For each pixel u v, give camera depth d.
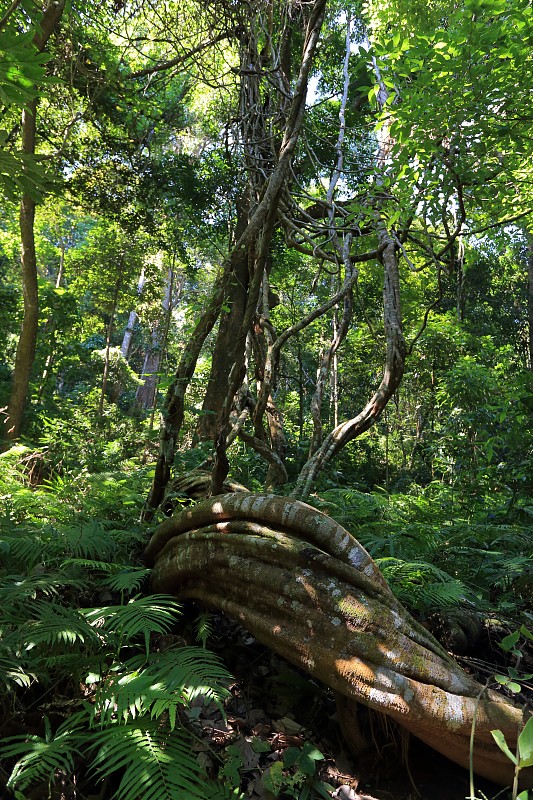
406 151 3.85
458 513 5.22
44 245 19.94
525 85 3.46
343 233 4.85
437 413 11.53
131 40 4.81
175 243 12.93
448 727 1.79
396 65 3.85
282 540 2.12
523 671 2.71
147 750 1.66
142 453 8.91
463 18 3.55
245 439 4.30
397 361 4.20
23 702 2.06
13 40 1.57
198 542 2.48
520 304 16.38
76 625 2.01
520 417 4.84
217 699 1.73
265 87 4.26
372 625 1.91
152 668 1.98
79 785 1.81
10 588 2.17
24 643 1.90
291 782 1.89
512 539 4.09
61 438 8.29
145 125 11.57
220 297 3.09
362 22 6.68
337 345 4.67
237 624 2.85
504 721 1.80
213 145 11.56
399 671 1.86
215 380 8.27
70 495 3.73
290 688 2.41
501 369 8.54
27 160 1.87
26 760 1.62
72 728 1.84
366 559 2.08
